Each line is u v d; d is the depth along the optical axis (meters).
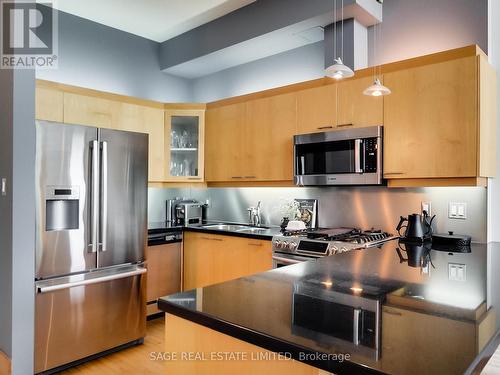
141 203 2.90
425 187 2.71
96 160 2.58
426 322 0.94
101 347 2.66
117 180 2.73
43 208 2.35
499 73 2.54
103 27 3.84
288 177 3.14
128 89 4.03
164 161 3.82
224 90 4.25
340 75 2.05
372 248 2.29
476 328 0.90
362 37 3.00
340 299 1.16
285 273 1.55
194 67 4.18
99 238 2.62
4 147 2.33
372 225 2.99
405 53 2.87
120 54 3.97
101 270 2.66
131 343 2.88
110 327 2.71
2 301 2.34
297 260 2.68
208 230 3.42
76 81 3.64
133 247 2.84
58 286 2.38
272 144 3.25
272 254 2.87
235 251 3.19
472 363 0.71
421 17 2.80
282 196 3.60
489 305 1.09
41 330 2.35
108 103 3.38
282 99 3.19
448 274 1.55
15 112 2.24
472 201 2.52
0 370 2.31
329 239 2.61
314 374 0.89
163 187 3.90
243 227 3.71
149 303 3.40
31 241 2.29
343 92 2.81
